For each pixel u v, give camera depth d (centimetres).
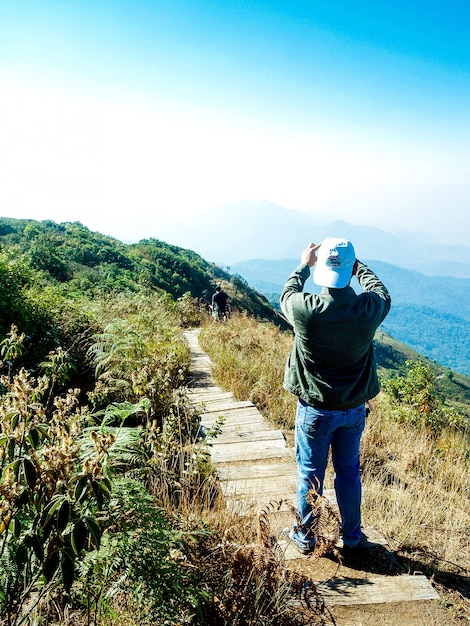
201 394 746
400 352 16600
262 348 1097
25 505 178
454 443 578
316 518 275
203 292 4409
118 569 207
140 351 700
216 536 265
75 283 2166
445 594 270
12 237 3434
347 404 271
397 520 345
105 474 195
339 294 260
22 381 188
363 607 252
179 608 212
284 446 507
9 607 184
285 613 230
